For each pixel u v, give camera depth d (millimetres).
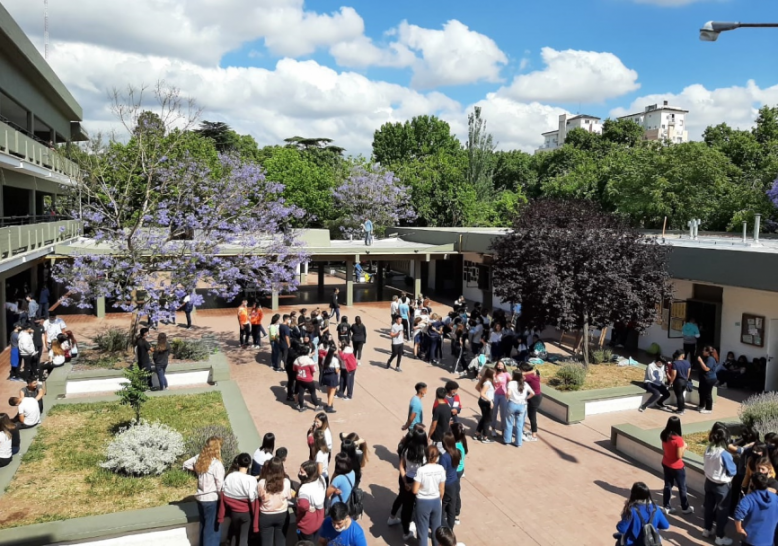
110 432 11422
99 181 19594
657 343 19516
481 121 49219
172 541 7910
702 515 9172
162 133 18203
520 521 8977
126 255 16828
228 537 7969
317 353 16672
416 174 46125
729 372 15914
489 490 9984
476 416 13711
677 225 29875
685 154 29406
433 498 7676
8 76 20453
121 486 9133
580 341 18172
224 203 18250
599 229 15953
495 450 11711
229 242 19047
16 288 26125
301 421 12977
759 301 16062
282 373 16812
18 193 27906
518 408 11742
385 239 35344
